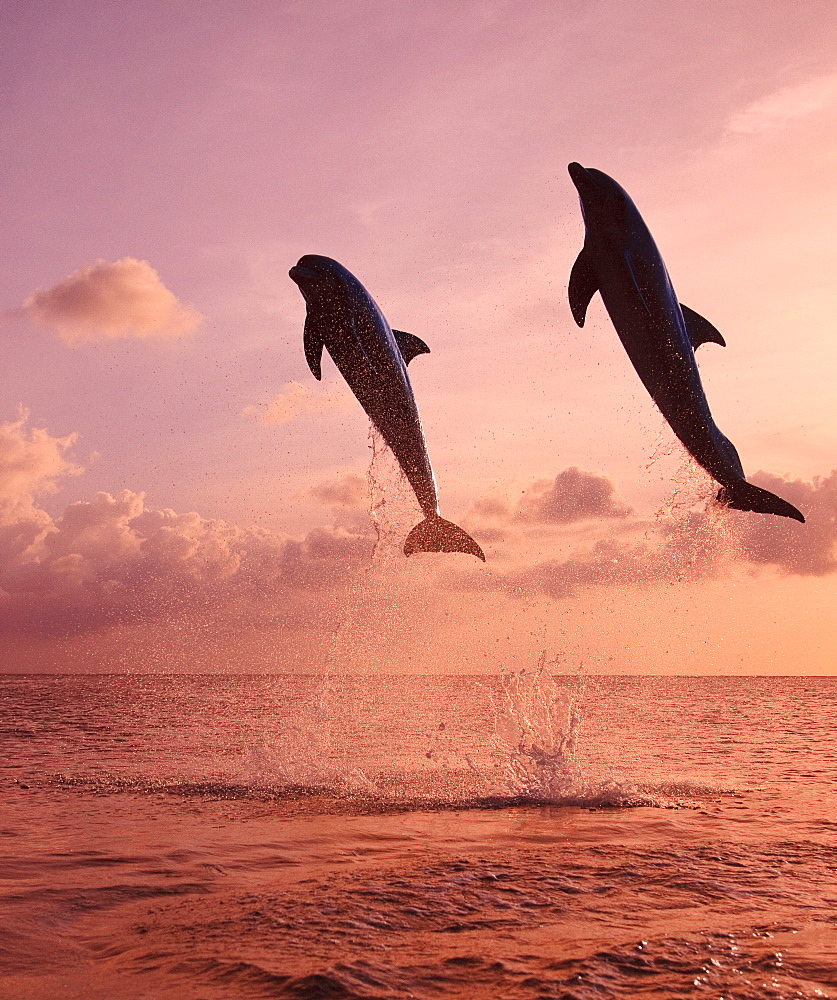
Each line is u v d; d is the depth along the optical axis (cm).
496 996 300
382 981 314
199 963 341
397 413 723
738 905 430
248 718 2448
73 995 309
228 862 545
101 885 484
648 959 341
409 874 501
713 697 5297
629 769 1102
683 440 684
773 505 700
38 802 812
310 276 705
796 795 871
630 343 664
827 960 340
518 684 1029
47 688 7412
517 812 759
